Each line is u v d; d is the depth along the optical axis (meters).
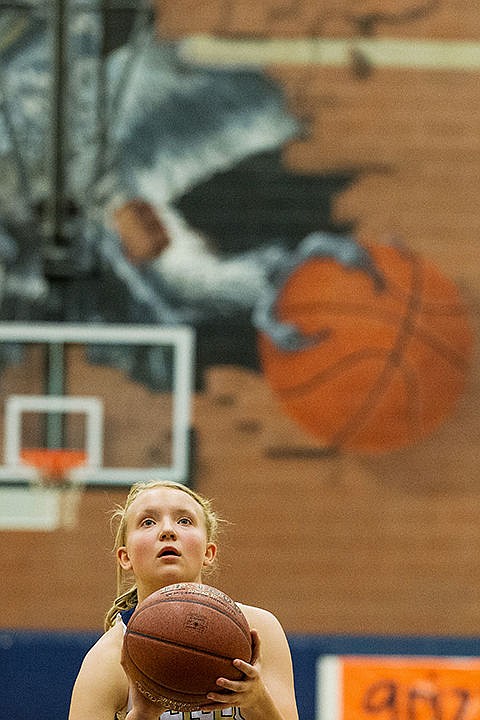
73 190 11.66
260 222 11.64
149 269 11.59
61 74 10.83
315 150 11.71
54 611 11.08
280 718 3.61
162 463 11.36
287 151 11.71
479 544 11.17
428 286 11.53
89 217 11.66
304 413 11.38
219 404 11.43
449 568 11.13
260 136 11.74
